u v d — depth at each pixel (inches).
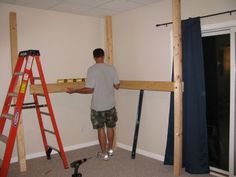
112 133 160.1
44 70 163.6
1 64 147.3
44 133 155.6
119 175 131.6
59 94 172.7
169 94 148.8
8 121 150.4
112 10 168.1
